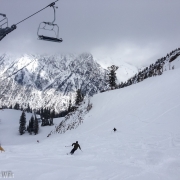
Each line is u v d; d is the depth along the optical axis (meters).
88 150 19.50
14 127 101.50
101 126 37.25
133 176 9.28
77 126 46.72
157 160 13.16
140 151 16.66
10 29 8.99
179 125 24.69
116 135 27.33
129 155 15.52
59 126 60.16
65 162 12.46
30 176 8.58
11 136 85.75
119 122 34.91
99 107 52.84
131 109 39.72
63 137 37.12
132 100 45.72
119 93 56.06
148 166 11.80
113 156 15.54
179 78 45.72
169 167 11.25
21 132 88.62
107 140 25.19
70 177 8.71
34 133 87.25
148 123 29.17
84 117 50.59
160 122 28.00
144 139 21.86
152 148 17.31
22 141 73.19
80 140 28.95
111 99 54.12
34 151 20.53
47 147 24.45
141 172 10.13
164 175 9.70
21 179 8.12
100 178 8.74
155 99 39.25
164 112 31.48
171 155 14.20
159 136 22.09
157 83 49.03
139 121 31.59
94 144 23.44
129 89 55.81
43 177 8.52
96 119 45.22
